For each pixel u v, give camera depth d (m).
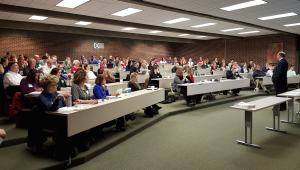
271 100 4.38
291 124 5.20
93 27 11.91
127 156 3.43
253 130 4.77
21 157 3.10
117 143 3.94
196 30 13.01
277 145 3.88
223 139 4.20
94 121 3.33
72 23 10.62
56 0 6.70
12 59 6.43
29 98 3.87
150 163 3.18
